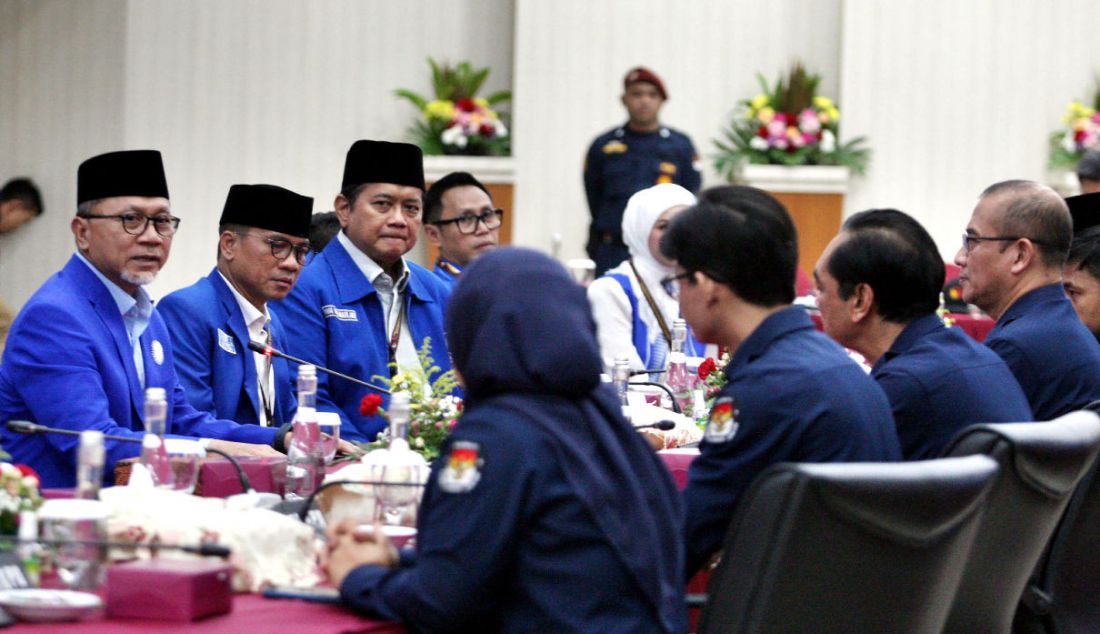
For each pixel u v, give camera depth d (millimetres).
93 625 3176
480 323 3355
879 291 4770
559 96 15328
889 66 15445
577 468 3279
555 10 15320
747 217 4098
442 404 5223
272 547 3639
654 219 7961
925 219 15555
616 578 3279
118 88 15320
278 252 6574
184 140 15461
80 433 4355
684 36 15531
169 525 3566
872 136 15484
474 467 3240
